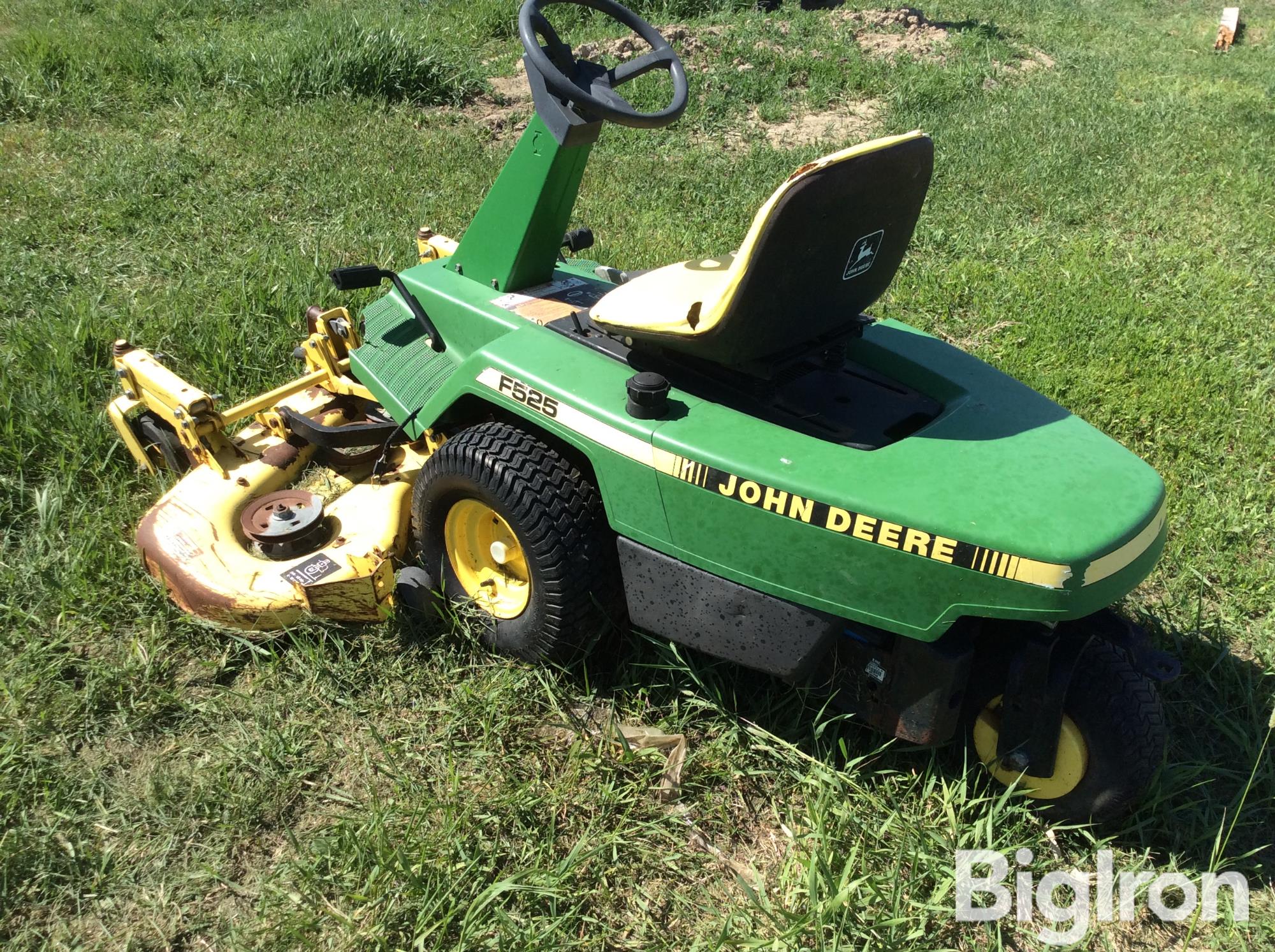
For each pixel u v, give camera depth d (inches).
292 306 180.9
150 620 117.6
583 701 112.0
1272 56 524.7
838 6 478.9
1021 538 83.8
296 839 94.4
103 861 92.0
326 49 321.4
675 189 260.4
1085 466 93.9
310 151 269.4
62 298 184.5
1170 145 323.6
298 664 112.3
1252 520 144.7
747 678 113.1
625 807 100.3
